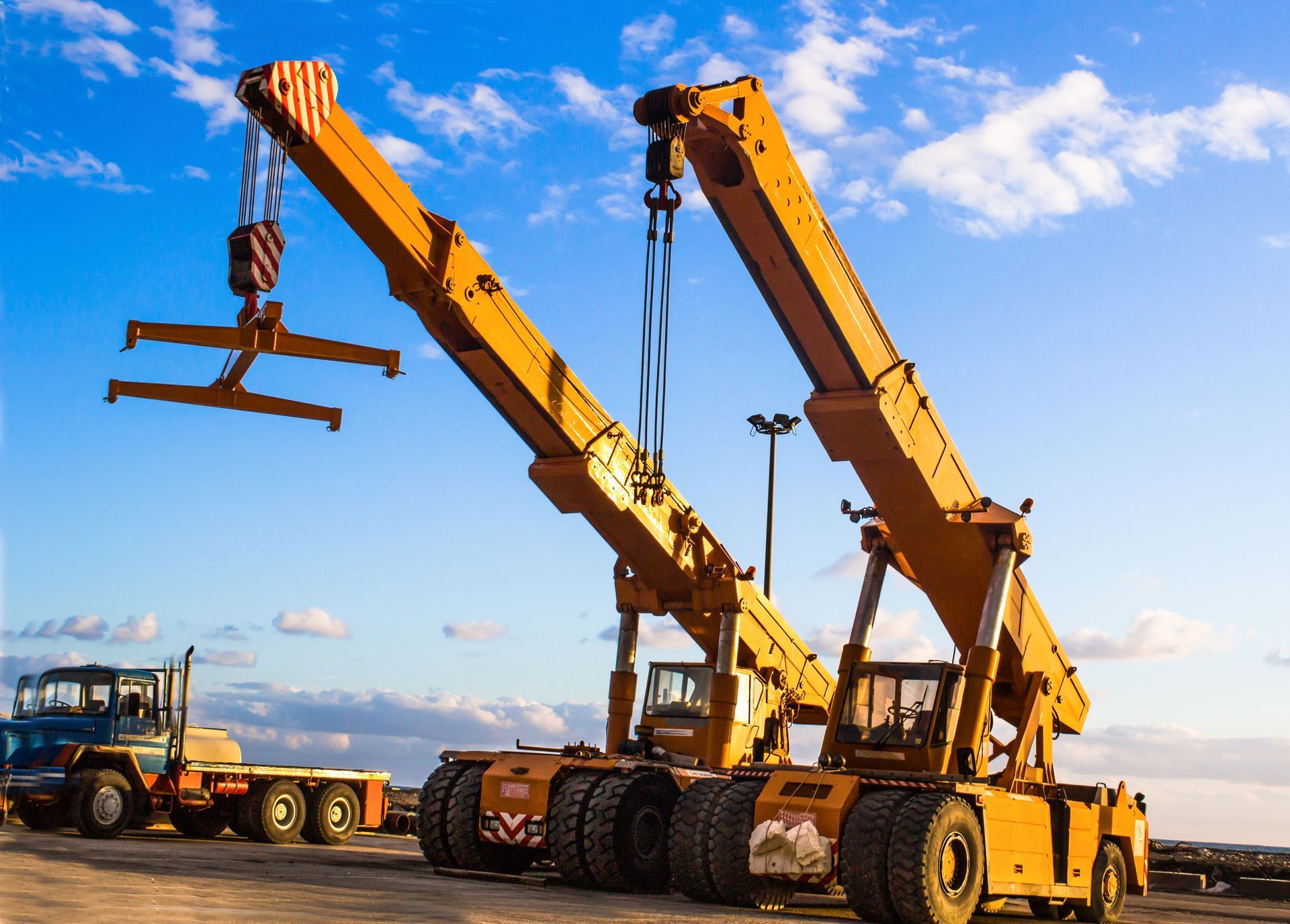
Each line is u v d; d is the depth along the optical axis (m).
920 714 14.55
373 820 21.98
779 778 13.54
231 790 20.03
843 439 14.77
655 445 14.95
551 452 16.73
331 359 12.95
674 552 18.30
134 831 21.72
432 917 9.77
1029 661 16.36
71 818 18.20
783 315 14.20
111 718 18.64
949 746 14.63
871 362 14.48
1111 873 16.06
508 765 16.06
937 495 15.23
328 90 12.92
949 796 12.74
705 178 13.43
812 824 12.80
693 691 18.44
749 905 13.64
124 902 9.51
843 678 15.23
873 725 14.80
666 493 17.81
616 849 14.90
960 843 12.77
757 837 12.98
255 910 9.49
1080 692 17.52
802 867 12.64
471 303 14.63
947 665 14.74
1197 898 22.92
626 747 17.23
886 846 12.35
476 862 16.02
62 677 19.03
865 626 15.61
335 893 11.45
